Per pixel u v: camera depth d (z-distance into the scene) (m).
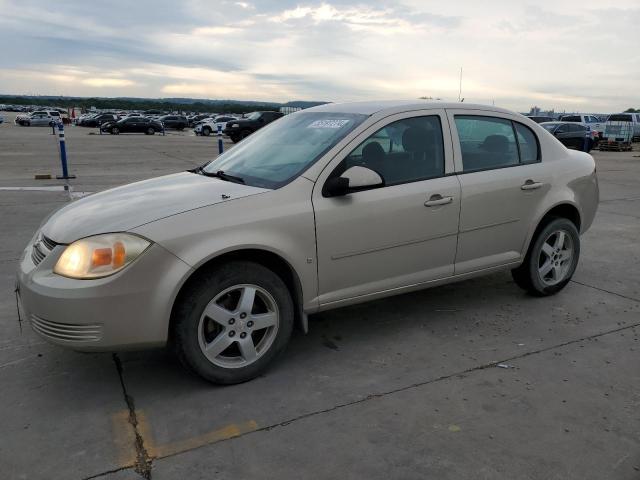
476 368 3.55
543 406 3.10
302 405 3.10
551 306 4.64
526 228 4.45
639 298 4.85
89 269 2.92
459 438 2.79
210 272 3.12
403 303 4.70
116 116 54.66
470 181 4.07
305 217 3.37
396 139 3.83
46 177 12.57
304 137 3.91
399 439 2.79
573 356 3.72
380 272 3.76
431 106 4.07
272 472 2.54
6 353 3.70
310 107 4.55
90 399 3.15
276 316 3.37
